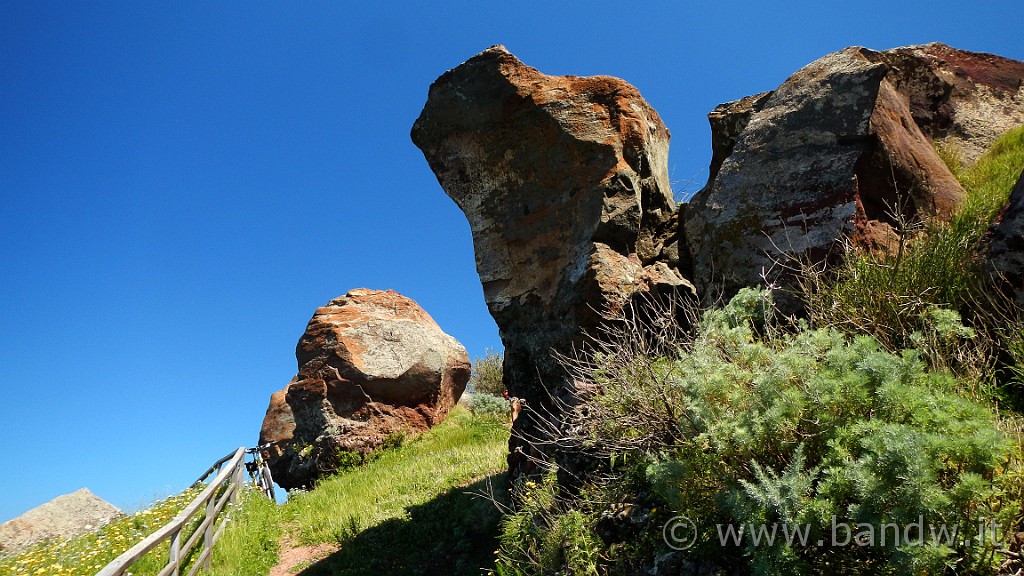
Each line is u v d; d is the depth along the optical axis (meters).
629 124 7.25
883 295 4.83
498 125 7.68
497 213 7.70
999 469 3.11
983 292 4.79
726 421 3.54
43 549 10.08
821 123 6.14
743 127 7.12
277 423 19.12
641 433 4.42
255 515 11.93
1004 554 2.89
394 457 16.77
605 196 6.89
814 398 3.38
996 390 4.12
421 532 9.62
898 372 3.31
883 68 6.07
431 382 18.86
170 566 7.30
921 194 6.04
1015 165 6.63
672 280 6.65
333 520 11.52
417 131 8.15
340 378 18.14
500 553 5.91
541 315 7.17
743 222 6.09
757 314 4.92
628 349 5.01
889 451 2.80
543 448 6.77
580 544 4.51
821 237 5.62
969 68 9.08
